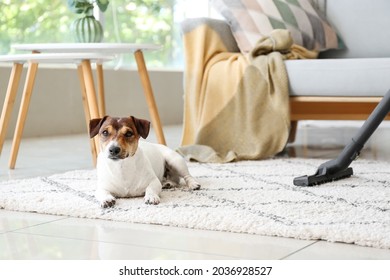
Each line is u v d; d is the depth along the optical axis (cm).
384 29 350
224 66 312
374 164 272
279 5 337
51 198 198
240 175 244
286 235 156
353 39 355
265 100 300
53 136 445
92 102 260
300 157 310
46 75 447
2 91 414
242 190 210
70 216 183
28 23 443
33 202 193
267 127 299
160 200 194
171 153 222
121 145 186
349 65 281
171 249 146
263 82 301
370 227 156
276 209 178
